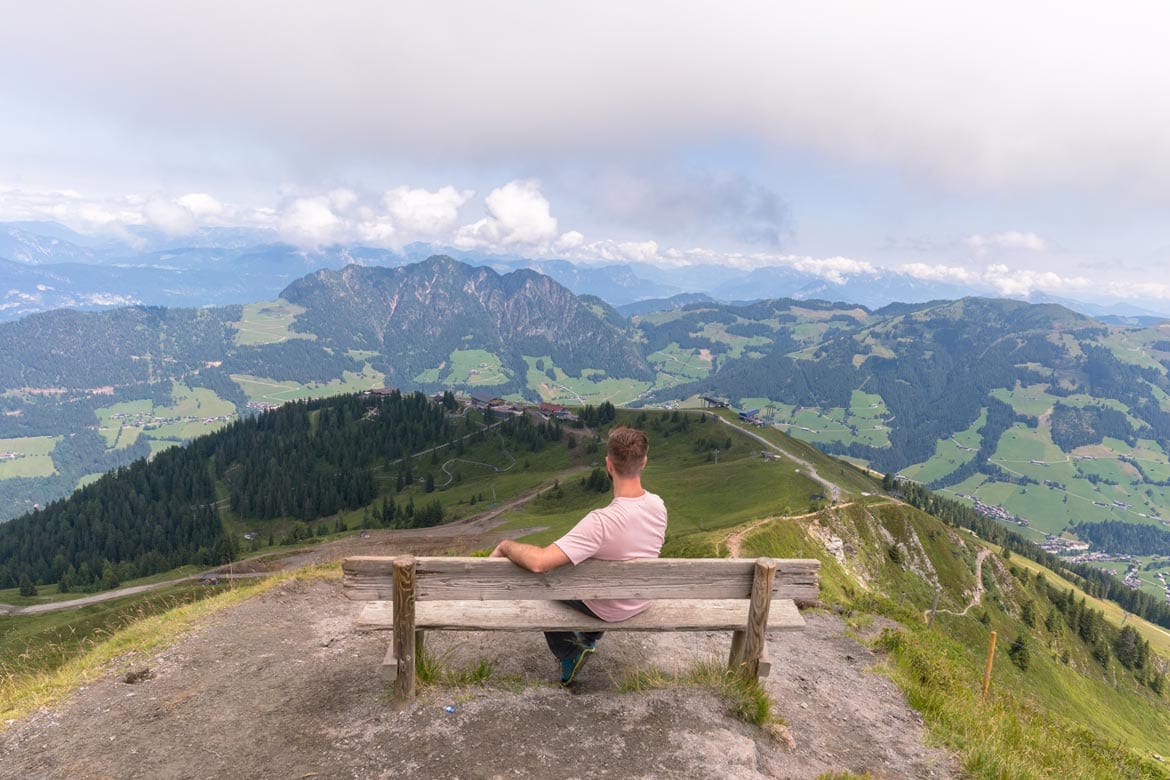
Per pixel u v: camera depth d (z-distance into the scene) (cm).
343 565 632
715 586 656
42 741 655
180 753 618
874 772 663
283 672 852
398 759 575
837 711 842
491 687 705
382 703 683
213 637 1049
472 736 605
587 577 622
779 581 677
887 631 1341
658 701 685
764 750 634
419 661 711
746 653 695
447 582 626
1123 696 8975
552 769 558
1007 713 1085
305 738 630
